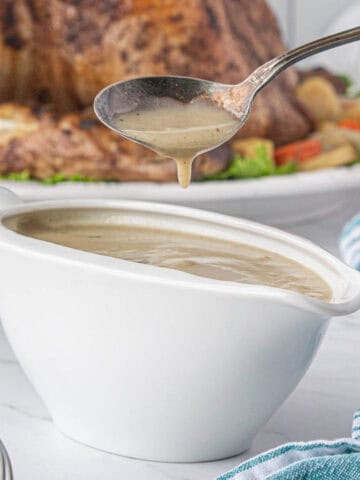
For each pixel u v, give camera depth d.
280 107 1.24
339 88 1.48
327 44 0.73
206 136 0.73
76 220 0.74
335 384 0.78
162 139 0.73
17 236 0.66
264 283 0.67
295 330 0.64
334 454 0.64
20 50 1.20
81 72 1.20
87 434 0.68
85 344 0.65
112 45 1.19
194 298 0.63
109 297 0.64
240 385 0.65
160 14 1.18
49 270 0.65
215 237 0.74
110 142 1.11
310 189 1.09
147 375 0.65
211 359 0.64
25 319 0.67
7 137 1.12
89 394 0.66
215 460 0.68
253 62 1.26
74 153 1.11
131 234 0.74
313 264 0.70
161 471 0.66
